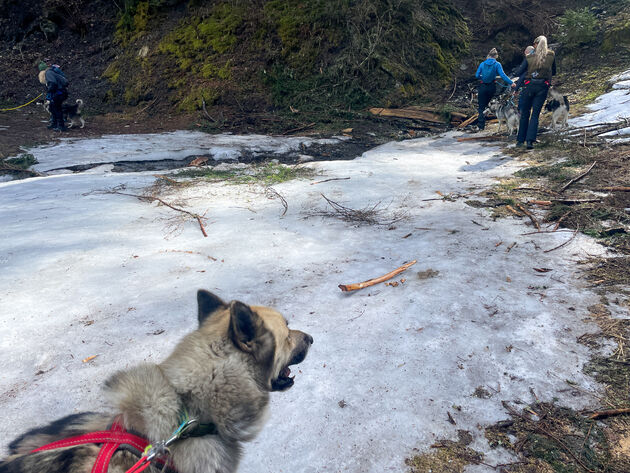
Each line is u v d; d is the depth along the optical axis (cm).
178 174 1038
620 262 542
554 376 374
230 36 1791
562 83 1609
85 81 1858
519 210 734
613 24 1727
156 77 1784
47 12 1969
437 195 844
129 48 1902
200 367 217
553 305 473
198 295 259
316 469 296
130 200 866
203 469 210
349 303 492
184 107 1702
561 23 1827
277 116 1628
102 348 420
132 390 209
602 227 637
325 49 1755
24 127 1523
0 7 1995
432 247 623
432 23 1841
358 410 344
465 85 1764
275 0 1836
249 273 566
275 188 921
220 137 1426
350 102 1666
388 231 693
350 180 955
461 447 311
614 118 1185
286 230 703
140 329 448
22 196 890
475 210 752
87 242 664
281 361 240
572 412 337
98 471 184
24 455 193
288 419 336
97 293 522
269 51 1755
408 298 495
